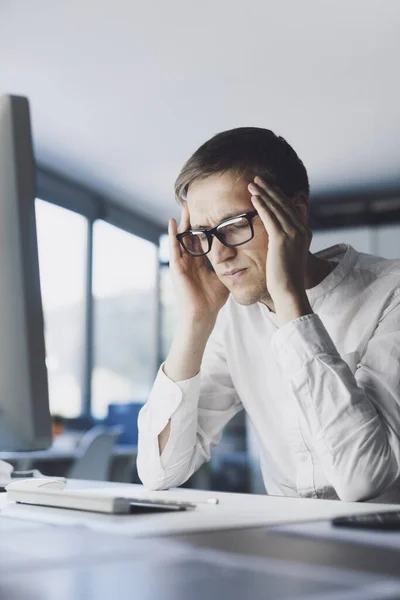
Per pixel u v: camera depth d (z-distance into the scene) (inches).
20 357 43.2
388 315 55.7
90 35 176.4
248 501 42.5
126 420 203.6
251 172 54.9
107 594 18.3
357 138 244.8
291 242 51.4
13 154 43.1
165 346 322.7
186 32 175.3
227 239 55.0
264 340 60.7
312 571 21.1
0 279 42.9
